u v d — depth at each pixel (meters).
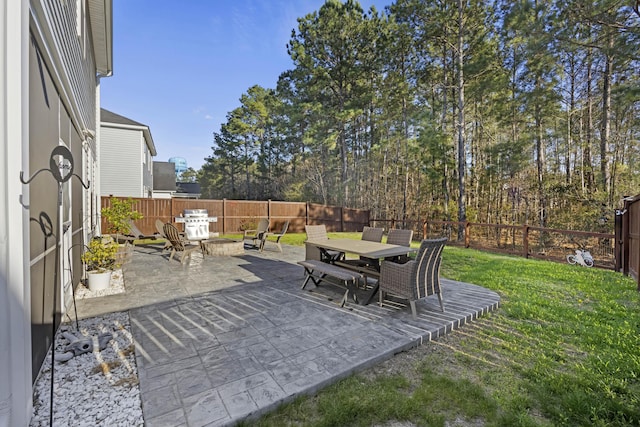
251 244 9.69
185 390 2.00
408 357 2.59
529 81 10.62
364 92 16.69
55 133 2.86
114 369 2.29
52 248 2.63
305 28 16.25
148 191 17.48
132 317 3.30
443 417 1.83
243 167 29.05
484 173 14.33
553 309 3.74
